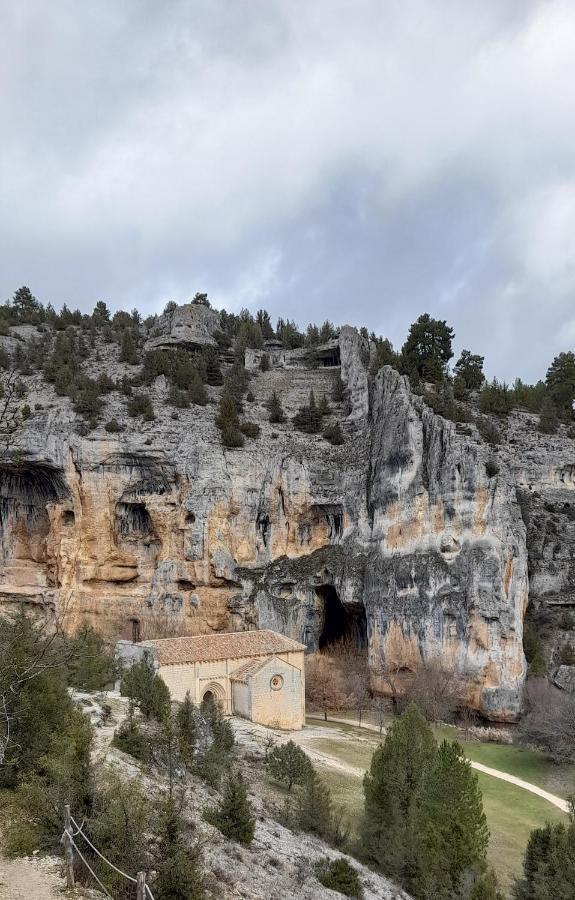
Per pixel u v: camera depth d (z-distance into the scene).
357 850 40.12
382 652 90.31
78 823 24.97
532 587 95.69
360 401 114.81
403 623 88.12
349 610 100.12
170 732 38.72
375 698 89.19
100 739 39.12
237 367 138.00
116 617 104.75
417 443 95.50
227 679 74.88
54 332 161.12
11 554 114.12
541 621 93.50
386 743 44.50
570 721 70.50
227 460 106.81
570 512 102.31
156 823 28.97
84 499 105.75
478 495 86.12
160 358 131.88
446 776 40.97
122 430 107.62
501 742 75.00
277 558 107.12
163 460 106.06
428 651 85.00
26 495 112.25
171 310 171.25
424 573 87.31
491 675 79.69
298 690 76.12
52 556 109.12
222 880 27.77
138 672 52.84
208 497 104.56
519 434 110.25
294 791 47.78
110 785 26.89
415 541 91.81
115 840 24.55
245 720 72.44
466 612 82.19
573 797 49.03
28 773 29.02
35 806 26.25
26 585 111.50
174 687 71.44
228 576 102.69
